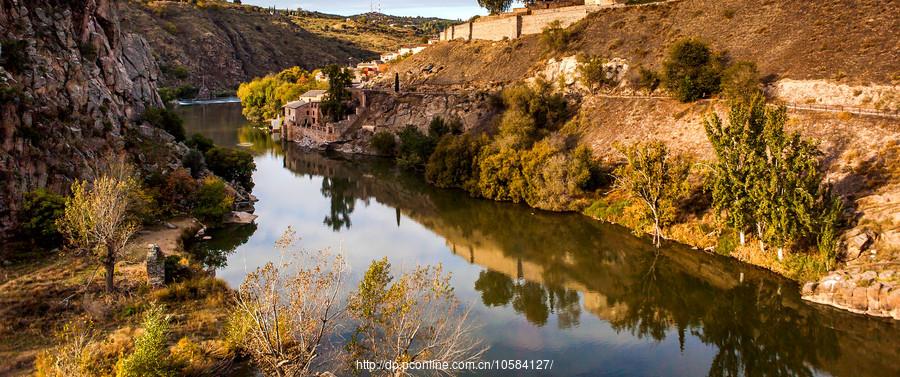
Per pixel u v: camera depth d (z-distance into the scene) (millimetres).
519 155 71188
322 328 27422
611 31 96188
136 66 76438
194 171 64062
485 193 72625
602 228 59469
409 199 74562
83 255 41219
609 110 77562
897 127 51375
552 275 49188
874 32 65688
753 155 45406
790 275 44031
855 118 54562
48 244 42688
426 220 65312
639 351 36438
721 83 67875
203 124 137625
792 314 40156
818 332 37781
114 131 56031
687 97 69812
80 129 51312
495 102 93000
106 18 66938
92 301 34344
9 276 37438
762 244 46875
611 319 40875
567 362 34750
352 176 87875
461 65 117375
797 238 44781
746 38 78125
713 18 86875
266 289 27188
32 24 51750
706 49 72125
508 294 45031
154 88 82438
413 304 28156
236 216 60750
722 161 47750
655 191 53594
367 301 27422
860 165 49281
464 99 99875
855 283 39250
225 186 64375
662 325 40156
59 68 51781
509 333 38281
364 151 105688
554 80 93000
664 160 54219
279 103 142500
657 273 48781
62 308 33719
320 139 110062
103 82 60312
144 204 49719
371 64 179000
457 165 78938
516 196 70062
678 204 56188
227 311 34656
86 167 49281
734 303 42719
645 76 77875
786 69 67500
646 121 71250
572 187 65312
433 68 122250
